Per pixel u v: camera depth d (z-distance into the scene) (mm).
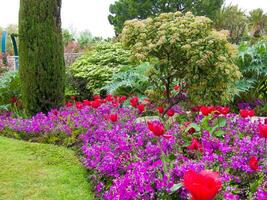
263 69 7410
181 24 4430
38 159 3848
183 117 4430
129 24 4711
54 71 5914
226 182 2469
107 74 8680
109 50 9609
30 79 5863
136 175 2604
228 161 2861
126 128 4070
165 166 2600
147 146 3293
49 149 4105
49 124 4953
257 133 3615
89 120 4746
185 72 4672
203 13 27484
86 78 9062
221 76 4449
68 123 4906
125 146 3352
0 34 19781
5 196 3047
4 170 3545
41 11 5773
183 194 2410
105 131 4129
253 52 7520
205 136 3395
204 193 1280
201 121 3709
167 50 4535
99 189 3002
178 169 2604
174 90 5246
